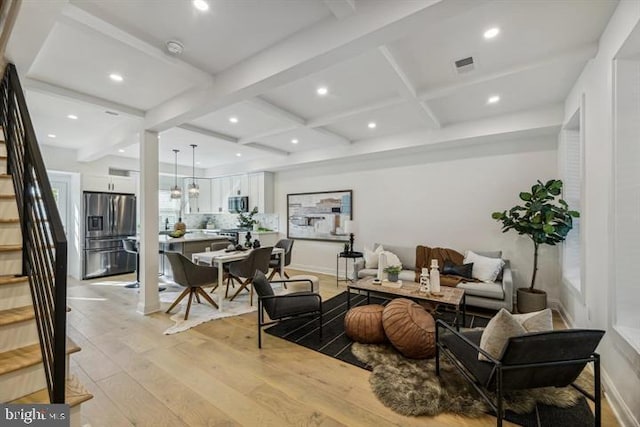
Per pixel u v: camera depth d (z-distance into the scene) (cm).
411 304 282
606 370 208
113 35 205
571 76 279
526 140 415
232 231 722
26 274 182
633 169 196
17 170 201
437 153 489
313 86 305
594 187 241
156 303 378
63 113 373
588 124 255
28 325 166
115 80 282
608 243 206
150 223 372
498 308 354
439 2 157
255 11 193
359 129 456
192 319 352
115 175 658
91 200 568
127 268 615
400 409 190
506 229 385
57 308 120
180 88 300
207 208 839
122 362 251
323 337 304
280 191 714
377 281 364
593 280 243
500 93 320
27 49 211
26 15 174
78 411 143
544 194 345
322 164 616
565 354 157
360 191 579
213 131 465
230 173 746
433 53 243
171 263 365
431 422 181
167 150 590
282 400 201
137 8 188
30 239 173
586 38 223
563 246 359
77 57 243
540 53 243
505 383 164
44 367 147
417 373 229
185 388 214
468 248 461
